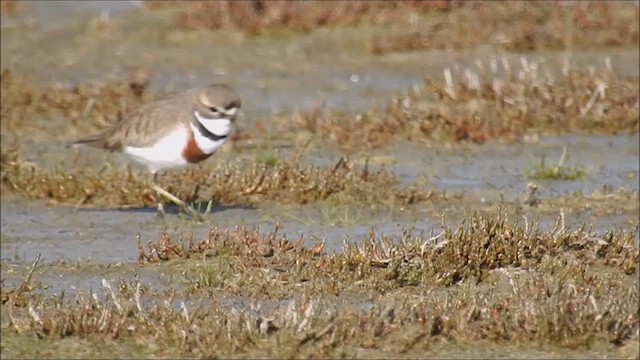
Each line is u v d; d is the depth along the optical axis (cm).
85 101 2383
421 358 1144
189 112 1623
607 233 1459
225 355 1158
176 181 1825
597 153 2072
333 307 1253
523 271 1353
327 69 2762
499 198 1783
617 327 1170
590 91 2345
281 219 1692
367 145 2102
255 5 3127
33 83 2577
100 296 1349
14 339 1209
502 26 2952
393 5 3103
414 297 1292
